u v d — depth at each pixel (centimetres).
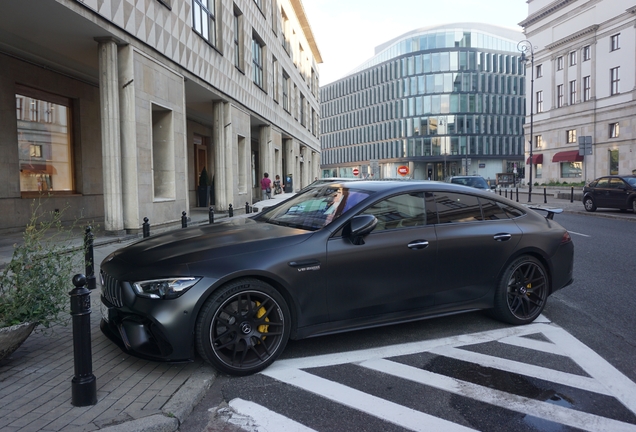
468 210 498
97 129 1509
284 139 3569
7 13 945
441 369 397
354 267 419
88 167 1462
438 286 463
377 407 331
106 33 1065
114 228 1131
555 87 5216
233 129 2012
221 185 1950
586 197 2114
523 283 514
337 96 10412
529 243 511
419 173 8875
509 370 396
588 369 398
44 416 303
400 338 475
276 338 391
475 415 321
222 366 368
